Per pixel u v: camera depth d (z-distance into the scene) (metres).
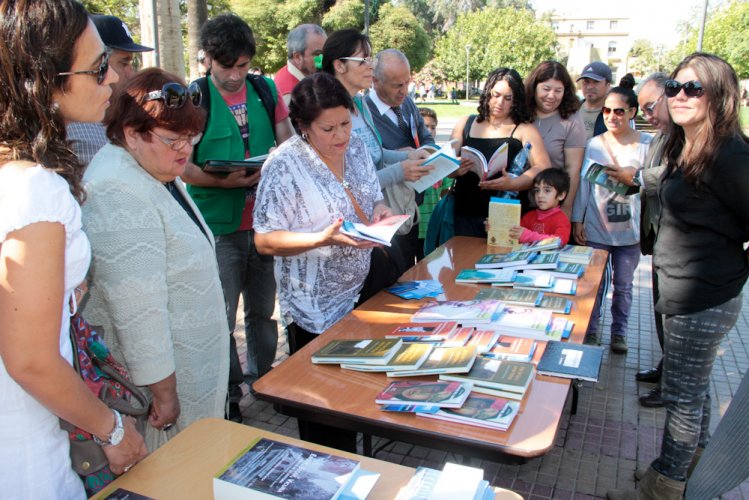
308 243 2.07
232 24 2.84
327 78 2.15
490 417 1.46
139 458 1.36
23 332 1.08
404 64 3.41
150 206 1.64
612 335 4.06
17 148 1.11
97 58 1.19
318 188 2.23
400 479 1.20
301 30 3.73
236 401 3.19
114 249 1.56
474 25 38.41
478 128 3.77
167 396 1.69
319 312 2.32
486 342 1.91
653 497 2.31
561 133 3.83
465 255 3.08
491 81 3.61
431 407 1.52
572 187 3.90
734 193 1.97
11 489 1.20
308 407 1.61
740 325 4.64
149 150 1.65
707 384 2.22
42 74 1.09
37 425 1.21
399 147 3.62
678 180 2.12
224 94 3.06
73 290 1.27
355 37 2.98
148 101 1.60
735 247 2.10
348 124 2.19
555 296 2.38
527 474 2.76
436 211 3.89
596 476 2.73
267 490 1.10
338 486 1.12
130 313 1.59
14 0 1.07
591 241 3.86
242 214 3.07
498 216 3.19
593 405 3.37
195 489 1.22
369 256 2.51
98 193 1.58
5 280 1.07
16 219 1.07
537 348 1.90
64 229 1.13
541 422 1.48
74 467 1.30
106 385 1.38
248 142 3.15
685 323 2.16
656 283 2.61
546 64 3.77
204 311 1.86
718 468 1.67
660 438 3.04
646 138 3.70
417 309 2.31
